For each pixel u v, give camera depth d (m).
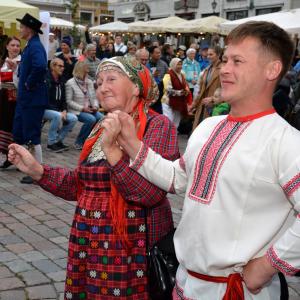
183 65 12.09
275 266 1.46
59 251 4.10
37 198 5.62
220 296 1.57
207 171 1.59
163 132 2.09
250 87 1.56
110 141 1.79
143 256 2.05
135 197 1.88
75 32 22.94
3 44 9.25
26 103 6.26
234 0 26.73
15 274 3.62
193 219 1.61
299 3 23.53
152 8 33.72
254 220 1.52
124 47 17.14
